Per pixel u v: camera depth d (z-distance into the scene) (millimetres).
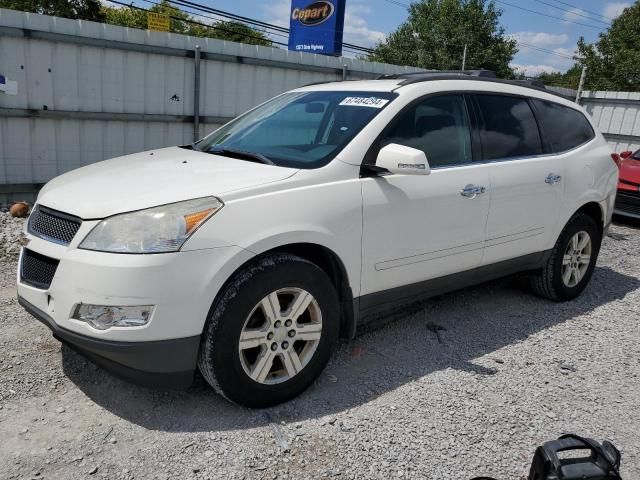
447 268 3822
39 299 2854
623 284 5703
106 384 3170
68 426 2783
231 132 4109
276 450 2680
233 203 2779
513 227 4195
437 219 3619
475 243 3934
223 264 2693
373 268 3357
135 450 2631
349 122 3502
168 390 3127
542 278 4805
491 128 4105
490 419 3047
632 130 14828
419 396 3236
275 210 2883
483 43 40594
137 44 8461
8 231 6141
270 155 3471
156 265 2564
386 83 3865
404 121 3559
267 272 2840
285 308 3072
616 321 4613
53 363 3357
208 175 3047
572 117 4922
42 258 2885
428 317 4430
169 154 3783
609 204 5133
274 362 3104
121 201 2744
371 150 3346
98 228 2666
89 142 8414
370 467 2602
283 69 10320
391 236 3389
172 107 9148
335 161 3213
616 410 3230
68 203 2857
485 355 3830
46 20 7602
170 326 2621
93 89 8266
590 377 3607
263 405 2986
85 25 7934
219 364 2770
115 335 2588
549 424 3041
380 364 3604
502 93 4293
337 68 11039
